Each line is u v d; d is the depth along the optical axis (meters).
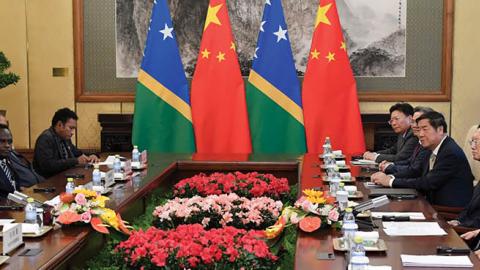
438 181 4.91
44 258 2.82
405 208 4.02
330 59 7.70
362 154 7.07
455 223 4.44
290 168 6.18
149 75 7.74
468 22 8.00
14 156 5.78
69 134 6.41
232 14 8.19
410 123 6.37
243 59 8.23
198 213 4.26
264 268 3.11
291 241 3.47
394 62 8.15
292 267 3.31
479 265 2.78
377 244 3.06
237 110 7.74
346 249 3.02
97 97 8.31
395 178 4.98
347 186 4.58
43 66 8.30
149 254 3.05
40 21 8.27
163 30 7.79
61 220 3.35
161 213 4.29
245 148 7.70
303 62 8.20
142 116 7.73
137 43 8.31
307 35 8.16
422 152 5.37
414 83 8.15
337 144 7.68
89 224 3.40
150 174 5.38
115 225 3.50
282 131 7.73
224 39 7.80
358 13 8.12
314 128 7.69
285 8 8.16
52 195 4.43
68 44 8.29
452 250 2.96
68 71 8.31
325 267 2.78
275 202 4.51
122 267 3.11
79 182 5.00
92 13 8.30
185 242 3.13
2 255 2.84
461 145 8.09
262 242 3.20
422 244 3.13
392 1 8.10
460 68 8.05
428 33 8.09
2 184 4.81
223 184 5.25
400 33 8.12
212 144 7.75
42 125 8.34
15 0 8.23
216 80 7.77
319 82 7.70
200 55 7.79
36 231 3.20
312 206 3.43
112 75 8.34
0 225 3.46
